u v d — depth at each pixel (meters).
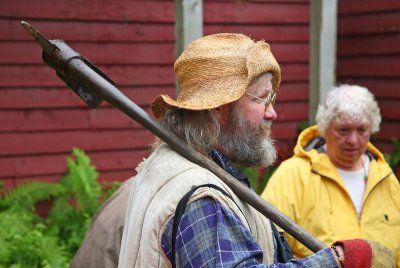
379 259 2.30
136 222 2.39
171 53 8.13
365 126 3.96
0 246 5.68
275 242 2.61
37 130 7.51
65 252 6.12
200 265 2.15
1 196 7.31
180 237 2.21
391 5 8.37
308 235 2.49
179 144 2.46
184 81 2.55
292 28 8.89
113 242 3.23
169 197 2.30
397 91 8.34
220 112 2.51
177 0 6.12
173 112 2.56
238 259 2.14
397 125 8.37
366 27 8.77
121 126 7.91
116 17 7.79
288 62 8.92
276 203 3.99
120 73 7.88
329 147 4.11
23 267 5.72
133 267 2.37
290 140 8.97
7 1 7.24
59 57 2.52
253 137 2.53
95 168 7.39
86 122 7.74
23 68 7.38
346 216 3.98
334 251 2.29
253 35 8.67
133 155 8.00
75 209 7.12
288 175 4.07
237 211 2.33
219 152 2.54
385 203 4.09
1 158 7.37
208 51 2.50
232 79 2.45
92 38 7.69
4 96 7.32
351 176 4.11
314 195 3.99
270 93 2.56
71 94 7.63
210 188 2.29
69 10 7.54
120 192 3.49
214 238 2.19
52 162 7.60
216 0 8.40
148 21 7.96
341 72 9.18
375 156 4.26
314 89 7.16
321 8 7.00
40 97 7.49
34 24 7.40
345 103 3.95
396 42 8.32
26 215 6.77
